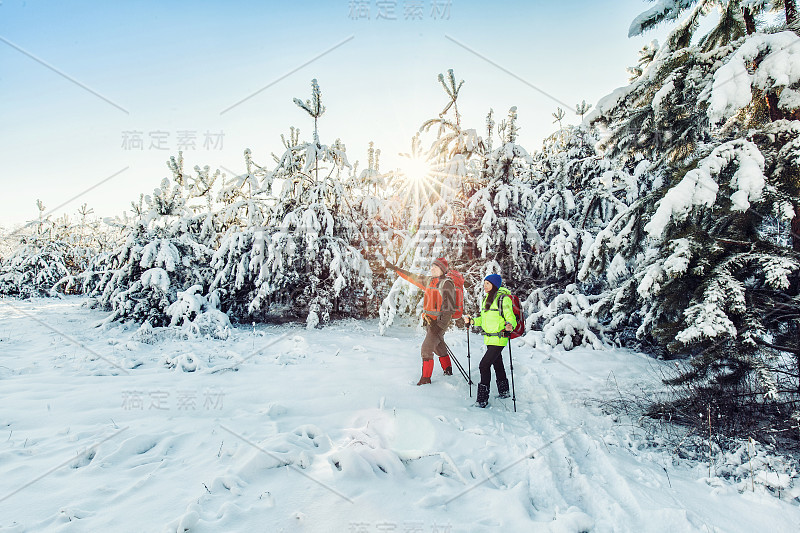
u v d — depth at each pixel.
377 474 3.06
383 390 5.08
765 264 3.54
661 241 4.47
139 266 9.92
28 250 18.55
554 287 9.20
